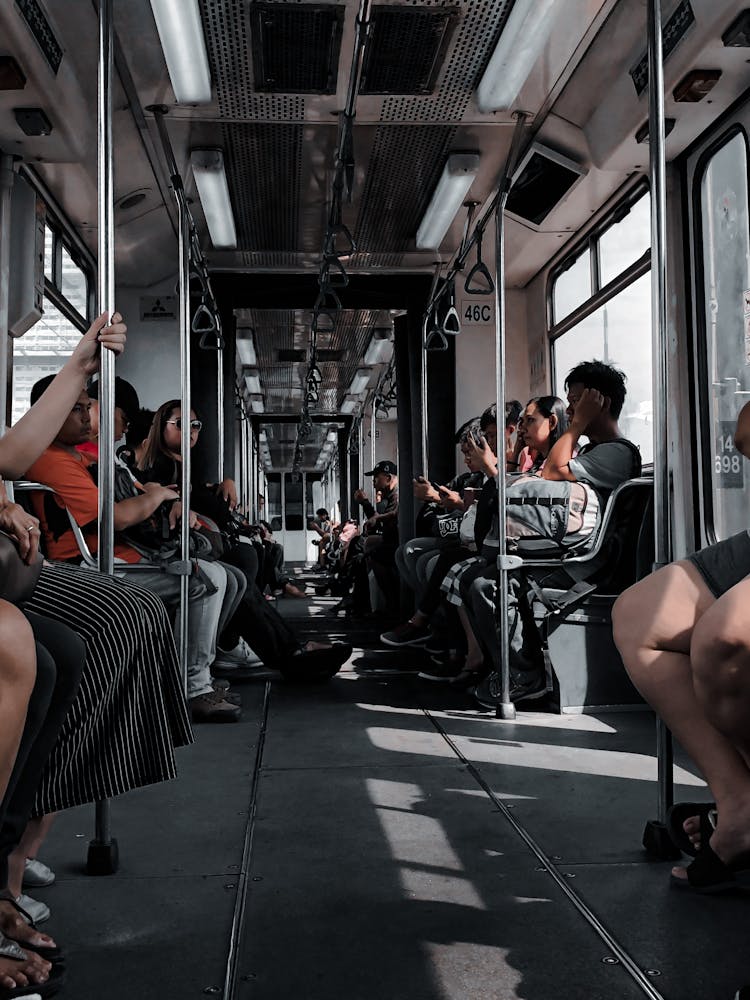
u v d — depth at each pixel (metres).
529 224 5.83
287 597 11.48
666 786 2.22
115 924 1.84
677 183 4.45
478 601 4.27
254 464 15.69
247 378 11.52
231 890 2.02
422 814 2.59
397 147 5.01
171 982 1.58
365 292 7.11
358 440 15.04
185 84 4.18
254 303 7.22
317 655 5.05
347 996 1.52
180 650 3.84
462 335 7.05
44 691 1.60
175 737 2.12
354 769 3.13
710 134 4.18
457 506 5.67
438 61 4.05
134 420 4.04
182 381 3.83
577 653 4.12
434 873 2.11
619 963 1.63
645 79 4.01
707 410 4.30
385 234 6.34
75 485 3.30
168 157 4.04
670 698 1.89
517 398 7.02
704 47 3.55
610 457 4.24
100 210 2.24
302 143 4.96
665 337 2.33
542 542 4.19
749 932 1.75
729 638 1.67
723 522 4.24
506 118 4.66
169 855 2.27
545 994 1.52
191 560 3.98
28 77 3.67
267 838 2.40
